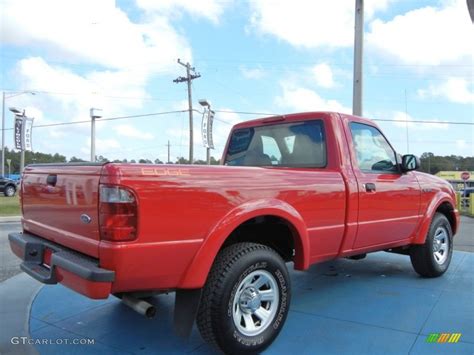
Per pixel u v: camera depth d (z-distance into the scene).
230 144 5.43
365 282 5.49
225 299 3.11
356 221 4.29
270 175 3.53
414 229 5.29
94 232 2.83
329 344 3.54
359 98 8.87
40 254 3.50
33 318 4.16
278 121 4.86
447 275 5.88
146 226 2.76
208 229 3.05
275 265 3.43
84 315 4.24
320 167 4.36
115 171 2.70
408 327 3.90
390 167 5.01
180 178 2.94
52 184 3.38
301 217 3.71
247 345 3.24
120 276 2.71
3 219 14.67
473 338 3.65
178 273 2.96
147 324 4.01
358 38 8.86
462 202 27.03
